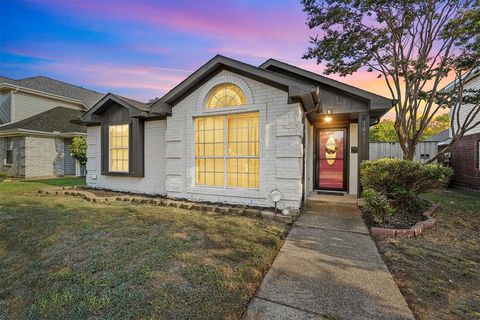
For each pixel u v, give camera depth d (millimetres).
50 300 2158
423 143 10695
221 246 3361
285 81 4977
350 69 7727
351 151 7410
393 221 4570
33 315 1989
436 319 2012
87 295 2201
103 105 7707
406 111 7242
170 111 6535
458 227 4477
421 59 6789
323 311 2096
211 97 6160
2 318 2010
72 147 12805
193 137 6328
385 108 6016
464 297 2326
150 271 2623
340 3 6781
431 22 6500
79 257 2992
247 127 5879
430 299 2289
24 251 3293
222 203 5891
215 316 1973
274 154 5355
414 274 2738
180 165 6480
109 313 1973
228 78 5773
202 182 6391
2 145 13891
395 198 4895
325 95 6602
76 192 7559
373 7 6594
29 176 12836
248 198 5641
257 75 5230
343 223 4656
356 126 7363
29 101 16031
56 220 4551
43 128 13672
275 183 5344
